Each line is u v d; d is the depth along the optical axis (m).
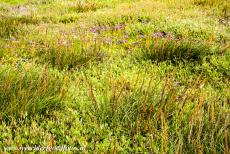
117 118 3.66
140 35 7.82
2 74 4.18
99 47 6.23
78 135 3.42
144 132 3.46
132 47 6.95
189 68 5.68
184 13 9.76
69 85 4.63
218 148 3.08
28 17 10.09
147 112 3.75
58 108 3.95
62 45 6.07
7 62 5.55
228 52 6.23
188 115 3.63
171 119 3.63
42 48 6.20
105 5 12.96
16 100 3.71
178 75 5.38
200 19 9.04
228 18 9.42
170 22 8.60
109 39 7.32
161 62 5.95
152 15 9.51
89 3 13.19
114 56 6.32
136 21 9.23
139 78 4.82
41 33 7.64
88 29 8.23
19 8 13.17
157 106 3.78
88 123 3.64
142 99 3.80
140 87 3.96
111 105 3.75
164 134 3.04
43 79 4.25
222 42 7.04
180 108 3.70
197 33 7.74
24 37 7.20
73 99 4.23
